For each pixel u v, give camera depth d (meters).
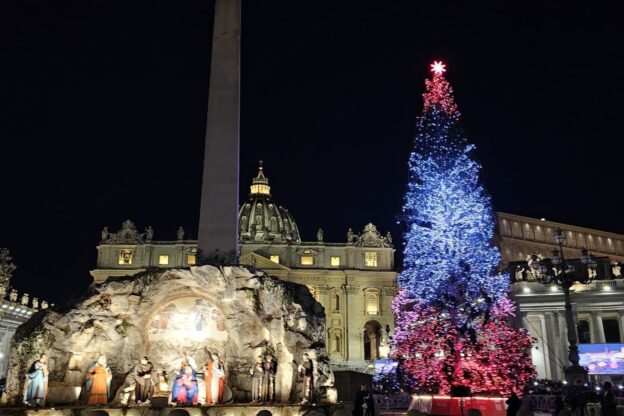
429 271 29.69
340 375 39.53
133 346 24.16
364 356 104.00
